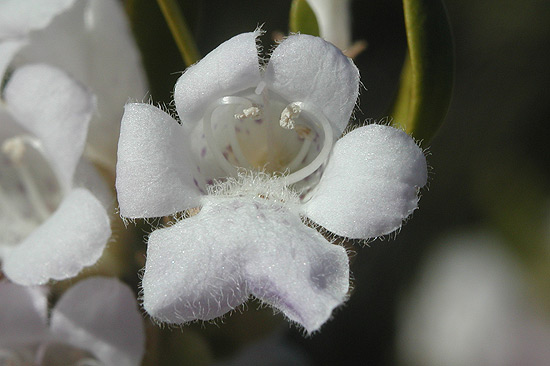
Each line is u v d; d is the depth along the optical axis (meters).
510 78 0.21
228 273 0.10
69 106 0.10
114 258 0.11
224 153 0.10
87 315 0.10
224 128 0.10
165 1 0.10
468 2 0.20
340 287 0.10
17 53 0.11
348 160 0.10
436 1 0.10
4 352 0.11
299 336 0.19
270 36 0.19
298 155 0.11
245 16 0.19
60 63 0.11
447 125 0.20
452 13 0.20
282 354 0.12
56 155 0.10
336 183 0.10
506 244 0.19
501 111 0.20
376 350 0.19
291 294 0.09
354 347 0.19
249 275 0.10
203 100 0.10
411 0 0.10
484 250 0.19
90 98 0.10
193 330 0.11
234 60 0.10
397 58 0.20
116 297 0.10
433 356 0.18
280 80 0.10
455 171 0.20
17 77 0.10
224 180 0.10
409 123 0.10
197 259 0.10
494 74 0.21
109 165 0.11
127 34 0.11
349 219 0.10
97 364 0.11
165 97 0.11
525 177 0.20
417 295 0.19
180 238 0.10
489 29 0.20
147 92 0.11
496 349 0.18
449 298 0.19
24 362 0.11
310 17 0.11
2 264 0.10
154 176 0.10
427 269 0.19
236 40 0.10
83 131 0.10
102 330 0.10
